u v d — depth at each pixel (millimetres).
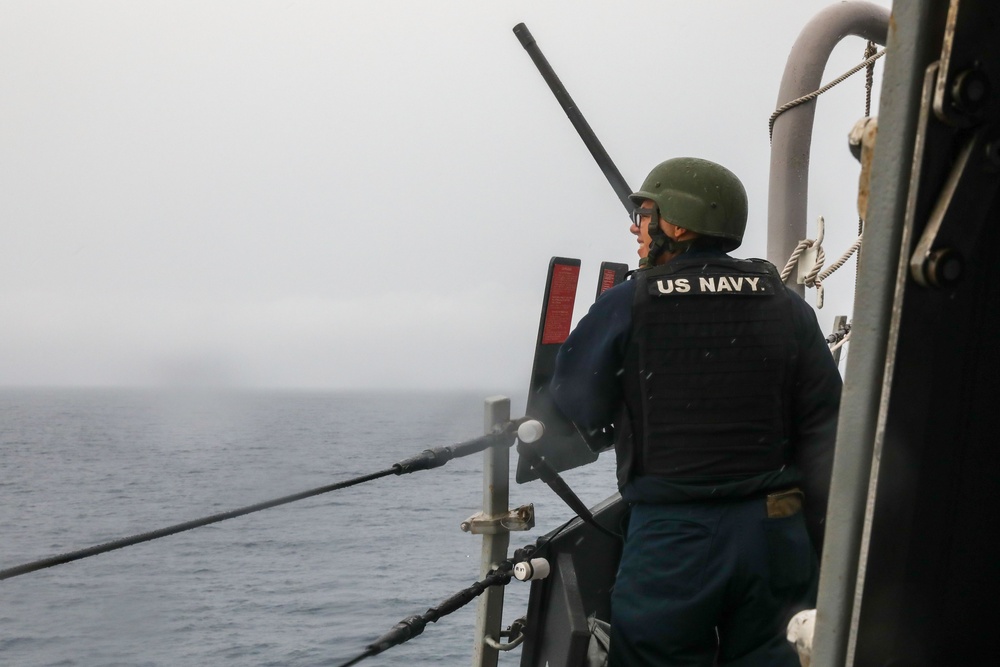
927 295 1004
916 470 1040
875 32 4227
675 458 2279
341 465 94438
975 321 1036
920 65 963
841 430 1060
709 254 2467
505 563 2576
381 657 20844
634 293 2363
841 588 1062
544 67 3680
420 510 61219
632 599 2295
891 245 1002
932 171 979
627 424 2367
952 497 1071
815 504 2352
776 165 4207
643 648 2266
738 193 2516
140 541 1886
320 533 50750
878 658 1072
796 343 2330
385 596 30984
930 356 1024
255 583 35312
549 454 2613
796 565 2268
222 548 46719
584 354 2402
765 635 2252
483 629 2758
